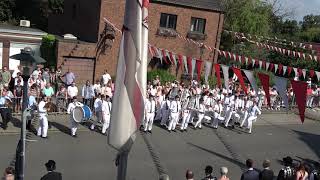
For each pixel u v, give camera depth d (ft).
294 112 92.84
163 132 67.00
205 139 66.49
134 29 19.12
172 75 92.12
